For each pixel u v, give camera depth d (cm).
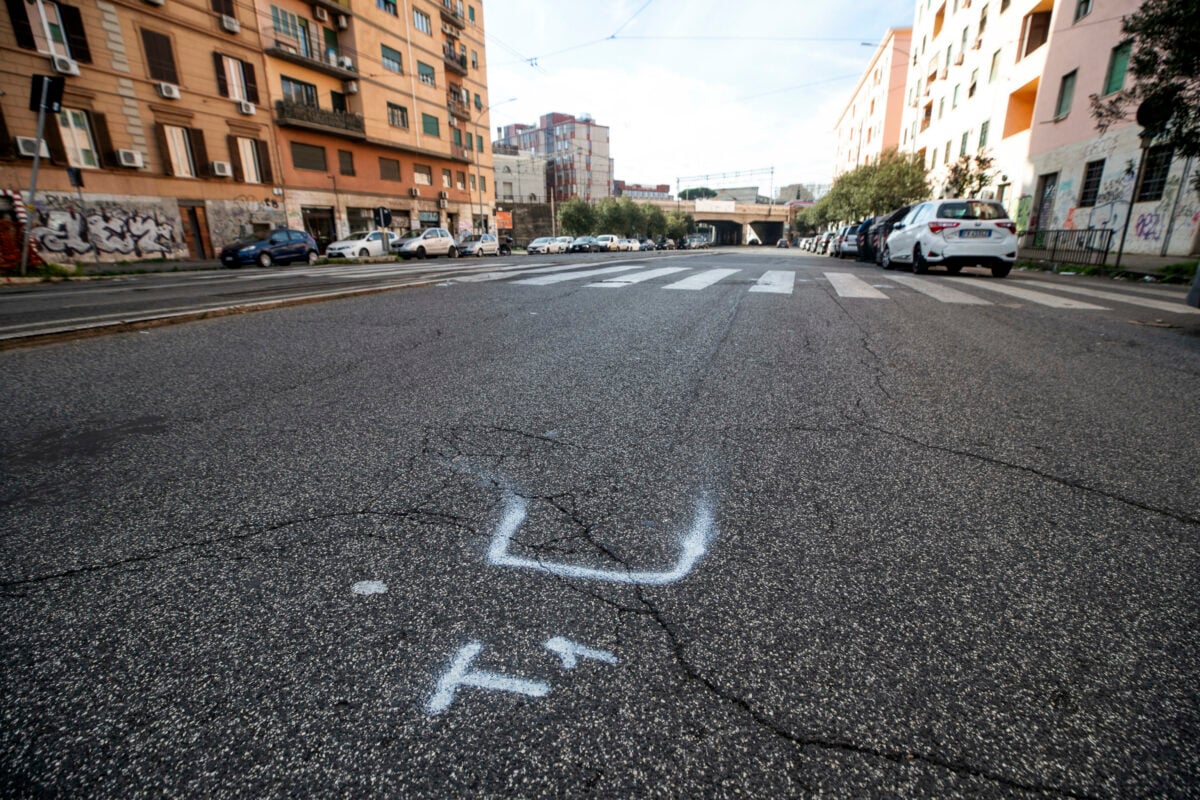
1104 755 97
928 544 155
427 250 2825
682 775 94
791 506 174
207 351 380
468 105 4441
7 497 181
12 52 1844
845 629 124
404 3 3550
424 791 91
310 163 2970
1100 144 1656
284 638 121
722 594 135
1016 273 1293
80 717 103
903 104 4253
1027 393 291
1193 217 1306
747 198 13212
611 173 12050
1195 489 187
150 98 2212
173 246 2327
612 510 171
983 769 95
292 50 2827
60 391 293
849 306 583
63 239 1991
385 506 173
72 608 129
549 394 284
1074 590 137
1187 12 882
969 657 117
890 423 246
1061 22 1889
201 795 90
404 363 347
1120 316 541
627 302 607
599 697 108
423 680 111
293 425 242
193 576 140
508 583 138
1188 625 125
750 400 275
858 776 94
